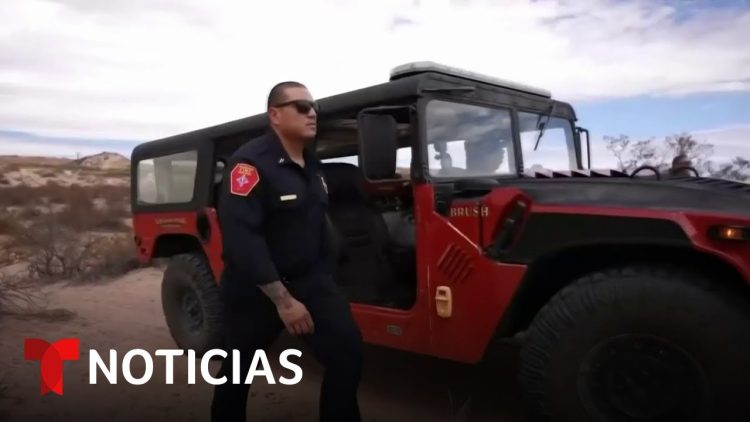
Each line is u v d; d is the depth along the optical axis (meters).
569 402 2.83
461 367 4.77
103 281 8.99
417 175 3.45
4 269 10.04
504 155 4.01
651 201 2.80
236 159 2.63
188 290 5.35
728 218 2.53
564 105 4.66
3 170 38.03
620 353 2.71
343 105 3.78
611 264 2.98
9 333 5.81
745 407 2.45
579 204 2.92
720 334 2.48
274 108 2.70
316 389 4.37
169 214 5.42
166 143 5.50
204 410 3.96
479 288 3.16
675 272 2.66
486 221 3.15
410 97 3.47
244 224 2.55
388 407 4.01
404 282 4.00
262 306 2.72
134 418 3.81
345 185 4.02
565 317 2.85
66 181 39.06
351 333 2.73
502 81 4.09
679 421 2.60
